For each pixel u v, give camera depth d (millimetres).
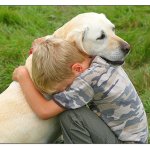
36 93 4262
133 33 6438
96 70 4156
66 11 7289
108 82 4180
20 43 6176
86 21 4320
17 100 4359
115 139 4301
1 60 5965
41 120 4348
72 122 4223
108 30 4355
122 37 6406
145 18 6938
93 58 4293
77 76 4191
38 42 4473
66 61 4164
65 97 4156
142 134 4355
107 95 4207
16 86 4414
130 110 4289
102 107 4293
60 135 4648
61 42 4215
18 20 6840
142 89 5688
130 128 4320
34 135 4383
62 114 4246
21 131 4340
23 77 4309
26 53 6027
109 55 4340
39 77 4191
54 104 4188
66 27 4375
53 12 7230
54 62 4156
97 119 4258
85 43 4312
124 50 4328
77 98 4168
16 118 4336
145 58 6156
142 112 4379
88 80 4137
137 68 6082
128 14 7094
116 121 4309
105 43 4328
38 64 4188
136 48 6211
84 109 4230
